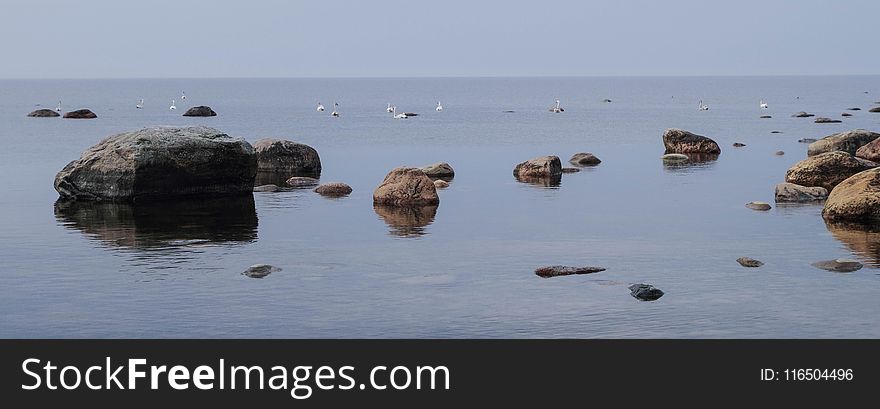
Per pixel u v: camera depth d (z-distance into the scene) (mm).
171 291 22156
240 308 20750
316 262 25469
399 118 126688
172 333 19125
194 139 38375
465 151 66562
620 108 167000
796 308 20547
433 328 19391
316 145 73312
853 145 56594
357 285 22797
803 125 100188
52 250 27141
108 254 26531
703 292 21938
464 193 41031
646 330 19156
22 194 39969
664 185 44094
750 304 20875
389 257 26219
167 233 30062
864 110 140625
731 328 19266
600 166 54062
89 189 37562
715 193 40906
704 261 25469
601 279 23328
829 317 19891
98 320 19906
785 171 50312
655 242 28484
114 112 144000
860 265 24391
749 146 68938
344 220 32938
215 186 39375
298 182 44625
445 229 31031
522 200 38594
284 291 22188
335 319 19969
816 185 40781
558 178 47344
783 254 26359
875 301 21016
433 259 25938
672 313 20234
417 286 22703
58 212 34500
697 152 62375
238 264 25188
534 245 28047
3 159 57781
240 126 105750
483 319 19922
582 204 37344
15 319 19969
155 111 149000
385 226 31641
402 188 37062
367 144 74438
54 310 20609
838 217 32375
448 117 131500
